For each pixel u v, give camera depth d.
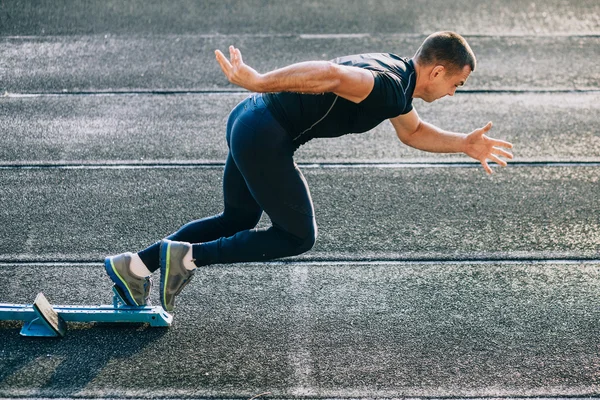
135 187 6.70
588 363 4.71
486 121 8.12
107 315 4.86
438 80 4.14
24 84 8.62
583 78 9.23
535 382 4.54
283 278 5.51
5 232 5.97
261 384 4.46
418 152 7.50
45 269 5.54
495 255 5.86
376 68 3.89
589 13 11.36
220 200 6.55
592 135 7.88
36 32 10.05
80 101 8.29
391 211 6.44
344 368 4.61
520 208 6.54
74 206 6.38
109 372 4.52
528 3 11.66
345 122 4.06
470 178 7.04
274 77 3.65
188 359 4.66
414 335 4.93
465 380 4.54
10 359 4.60
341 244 5.94
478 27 10.74
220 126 7.86
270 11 11.00
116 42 9.82
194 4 11.14
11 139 7.46
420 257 5.80
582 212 6.50
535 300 5.33
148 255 4.63
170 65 9.21
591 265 5.76
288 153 4.16
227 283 5.44
